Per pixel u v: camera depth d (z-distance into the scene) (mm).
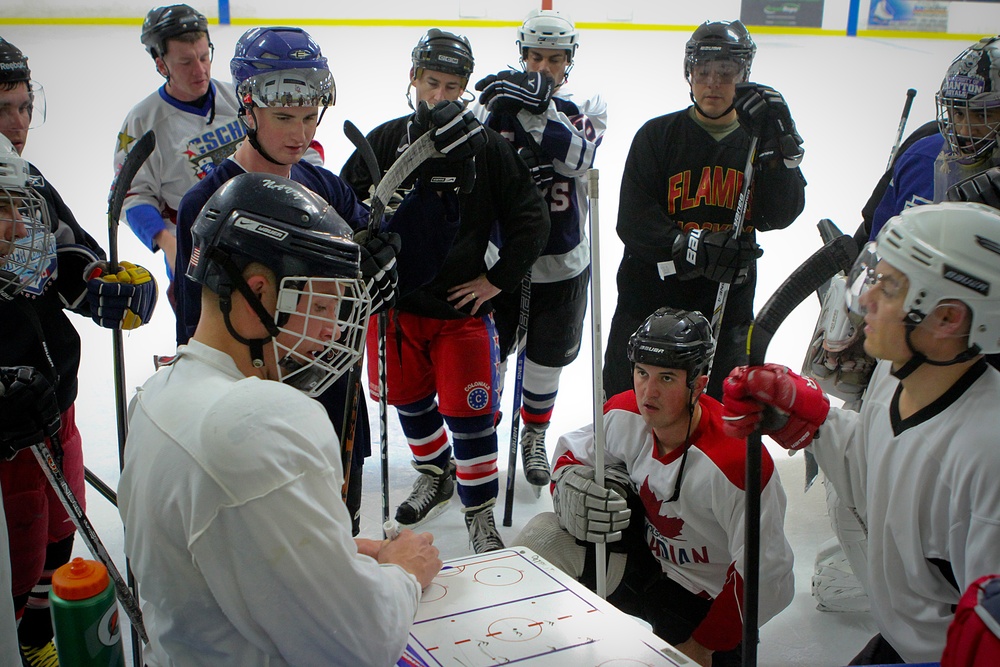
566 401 4023
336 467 1225
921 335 1386
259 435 1140
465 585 1617
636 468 2150
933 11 11672
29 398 1717
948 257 1324
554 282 3217
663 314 2043
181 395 1206
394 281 2107
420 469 3129
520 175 2658
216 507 1122
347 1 11031
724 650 2055
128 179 2107
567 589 1602
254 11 10805
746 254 2730
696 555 2113
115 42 9898
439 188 2291
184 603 1192
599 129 3584
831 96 9422
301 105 2066
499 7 11273
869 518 1615
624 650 1420
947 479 1433
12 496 2039
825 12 11656
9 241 1769
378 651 1233
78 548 2779
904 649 1622
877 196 2926
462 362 2740
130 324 2215
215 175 2137
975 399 1418
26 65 2434
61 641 1502
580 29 11461
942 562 1506
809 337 4625
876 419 1600
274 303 1222
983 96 2070
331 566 1169
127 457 1262
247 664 1213
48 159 7047
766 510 1955
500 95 3008
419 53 2912
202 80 3059
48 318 2209
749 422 1509
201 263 1223
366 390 4109
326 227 1240
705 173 2951
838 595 2521
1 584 1455
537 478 3268
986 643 960
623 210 3018
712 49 2732
